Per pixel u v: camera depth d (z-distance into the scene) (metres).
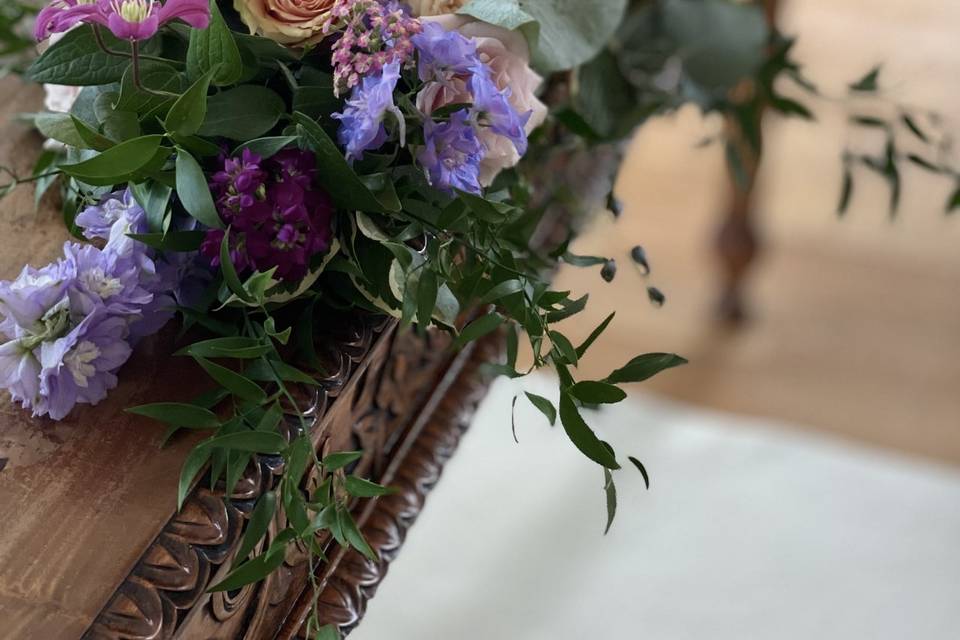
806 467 2.29
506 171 1.27
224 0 1.17
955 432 2.37
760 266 2.67
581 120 1.36
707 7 1.64
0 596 1.03
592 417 2.13
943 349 2.52
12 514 1.06
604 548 2.16
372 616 2.05
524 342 2.32
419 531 2.17
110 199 1.15
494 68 1.16
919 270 2.67
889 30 3.20
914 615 2.10
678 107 1.62
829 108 2.97
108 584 1.04
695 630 2.07
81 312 1.10
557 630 2.06
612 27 1.24
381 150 1.15
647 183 2.85
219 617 1.09
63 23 1.06
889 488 2.26
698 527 2.20
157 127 1.14
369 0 1.11
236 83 1.14
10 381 1.10
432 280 1.10
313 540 1.11
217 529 1.06
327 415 1.13
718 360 2.48
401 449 1.32
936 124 1.66
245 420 1.10
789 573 2.14
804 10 3.25
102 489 1.08
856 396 2.43
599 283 2.60
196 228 1.13
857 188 2.83
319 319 1.17
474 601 2.09
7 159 1.27
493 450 2.29
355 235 1.13
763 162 2.31
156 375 1.13
